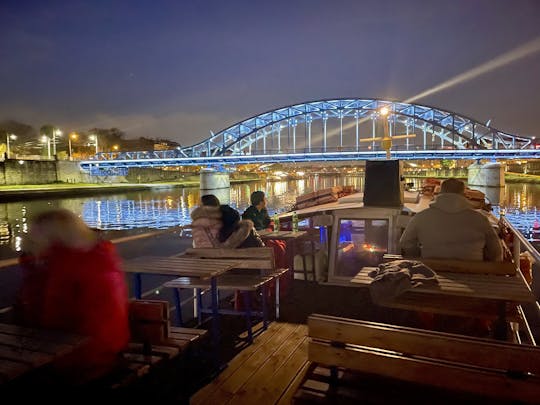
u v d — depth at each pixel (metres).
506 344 2.19
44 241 2.62
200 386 3.50
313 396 2.54
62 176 99.75
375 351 2.47
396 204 6.13
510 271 3.62
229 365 3.88
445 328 4.33
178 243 24.80
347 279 6.04
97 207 63.34
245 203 74.06
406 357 2.38
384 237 6.10
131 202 73.12
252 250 4.52
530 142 88.00
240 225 4.88
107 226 41.56
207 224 4.91
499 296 2.99
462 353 2.24
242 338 4.50
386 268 3.55
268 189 119.31
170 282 4.75
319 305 5.34
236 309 5.17
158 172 134.50
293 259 5.90
